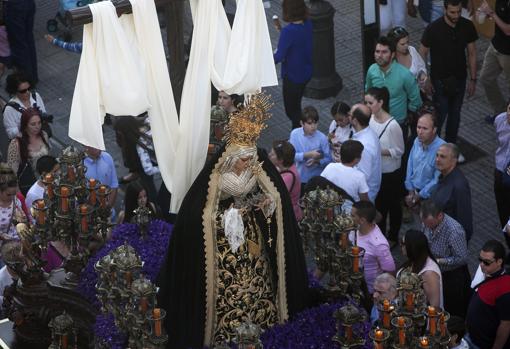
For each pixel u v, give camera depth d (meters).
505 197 16.42
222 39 10.02
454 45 18.02
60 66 22.23
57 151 19.67
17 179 15.55
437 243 14.11
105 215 11.38
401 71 17.30
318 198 10.69
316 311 10.38
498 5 18.45
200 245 9.80
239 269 10.07
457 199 14.95
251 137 9.59
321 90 20.39
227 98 15.14
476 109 20.14
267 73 10.27
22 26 20.92
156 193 15.95
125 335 10.11
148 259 11.41
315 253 10.83
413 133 17.48
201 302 9.98
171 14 10.15
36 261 11.69
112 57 9.68
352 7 23.14
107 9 9.59
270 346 9.98
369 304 12.51
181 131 10.09
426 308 9.59
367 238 13.92
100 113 9.84
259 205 9.85
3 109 18.38
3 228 14.83
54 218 11.29
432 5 20.80
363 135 15.85
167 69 10.02
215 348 9.30
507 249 16.80
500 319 12.80
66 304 11.46
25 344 11.85
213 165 9.71
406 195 17.19
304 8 18.11
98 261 10.42
